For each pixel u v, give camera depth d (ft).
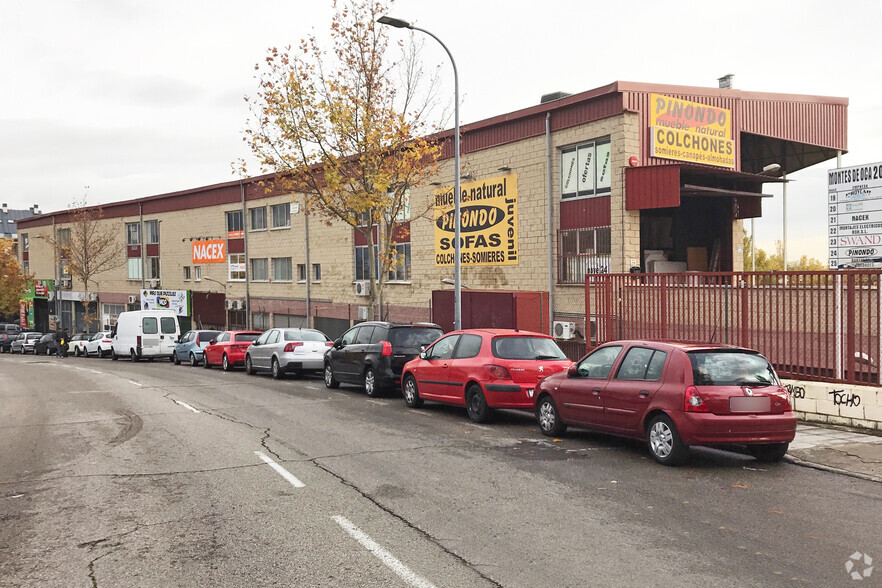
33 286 235.20
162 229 171.83
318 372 79.71
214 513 22.93
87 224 192.85
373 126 71.67
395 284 101.04
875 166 42.22
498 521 21.52
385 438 36.45
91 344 140.97
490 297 74.79
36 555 19.19
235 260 147.23
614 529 20.57
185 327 160.76
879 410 34.53
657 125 68.28
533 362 40.83
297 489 25.85
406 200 82.02
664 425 29.50
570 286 73.20
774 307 39.75
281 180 75.66
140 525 21.77
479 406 41.42
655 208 71.46
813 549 18.62
